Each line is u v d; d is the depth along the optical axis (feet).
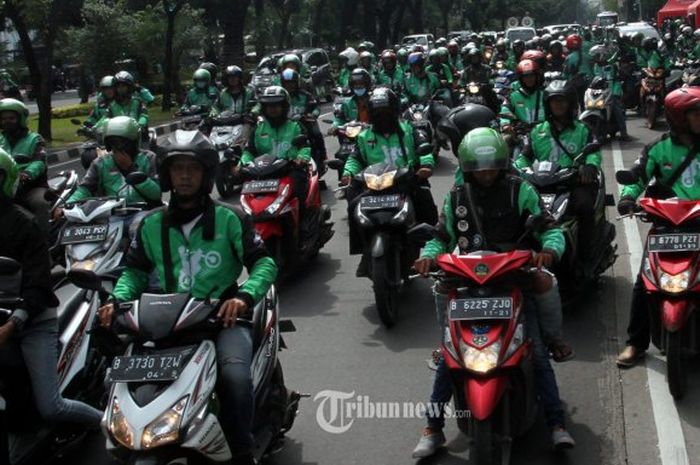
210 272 18.92
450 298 20.30
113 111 57.31
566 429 22.80
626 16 325.42
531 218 20.77
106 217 29.94
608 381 25.91
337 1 229.25
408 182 32.94
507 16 346.33
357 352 29.37
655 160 25.85
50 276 20.10
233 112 61.00
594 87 68.13
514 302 19.85
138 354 17.58
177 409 16.71
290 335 31.35
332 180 62.08
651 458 21.22
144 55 136.05
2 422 19.30
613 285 34.94
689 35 117.50
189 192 18.54
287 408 21.70
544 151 32.73
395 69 67.15
